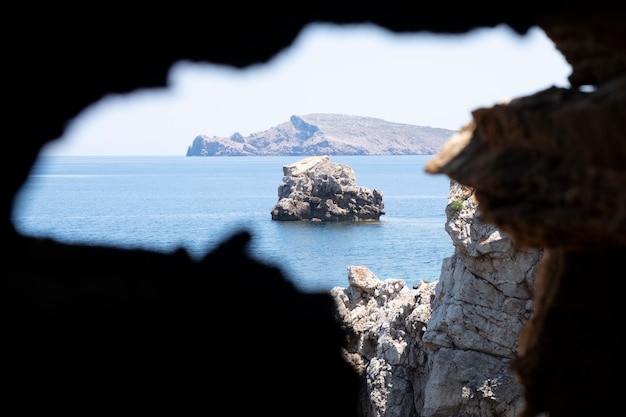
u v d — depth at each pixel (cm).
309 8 1063
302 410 1180
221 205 15462
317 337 1255
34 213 12925
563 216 794
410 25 1062
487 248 2834
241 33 1105
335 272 6912
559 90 874
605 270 948
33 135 1145
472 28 1048
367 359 3309
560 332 972
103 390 1040
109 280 1120
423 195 18400
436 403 2852
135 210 13938
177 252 1228
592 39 966
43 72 1098
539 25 1022
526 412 995
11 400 998
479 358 2838
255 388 1136
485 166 873
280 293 1262
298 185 11494
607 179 765
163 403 1070
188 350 1105
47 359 1022
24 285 1065
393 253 8188
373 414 3130
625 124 739
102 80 1144
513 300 2833
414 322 3086
